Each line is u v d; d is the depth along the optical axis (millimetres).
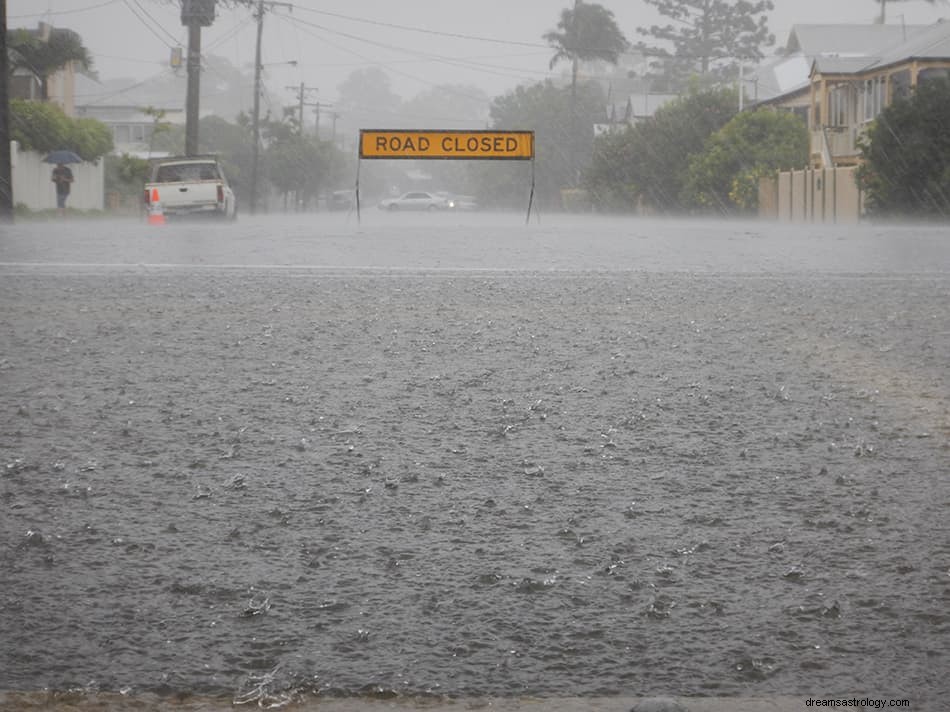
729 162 74000
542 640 4676
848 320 13727
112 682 4254
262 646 4598
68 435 8078
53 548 5762
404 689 4211
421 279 18297
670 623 4852
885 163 51625
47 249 24875
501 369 10602
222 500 6613
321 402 9195
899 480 7051
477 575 5426
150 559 5617
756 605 5059
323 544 5867
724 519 6305
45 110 70625
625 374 10391
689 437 8148
